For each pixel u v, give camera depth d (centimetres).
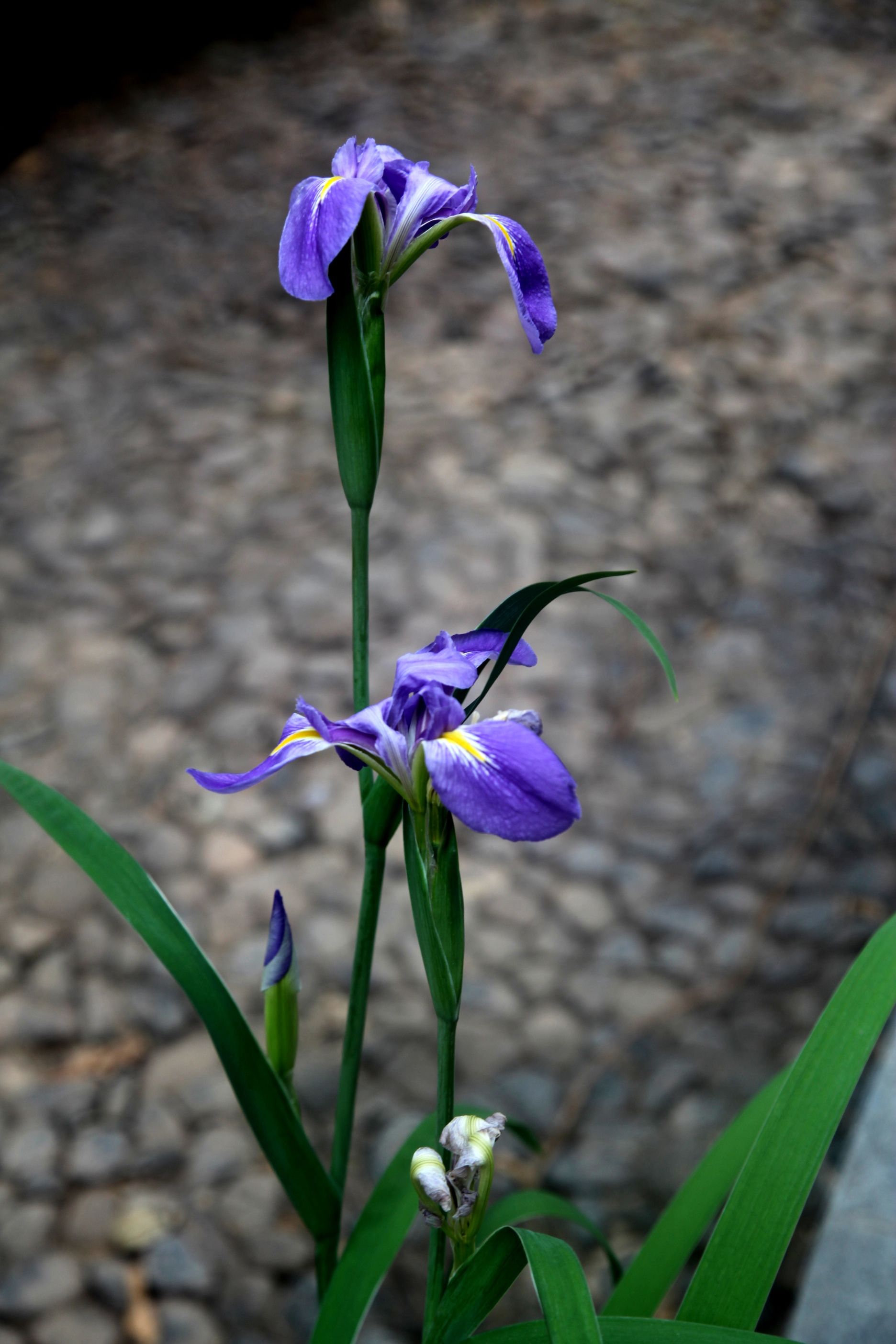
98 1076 142
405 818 62
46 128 316
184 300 266
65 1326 119
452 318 258
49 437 234
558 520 209
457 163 295
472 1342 63
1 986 151
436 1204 61
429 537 206
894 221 272
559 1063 142
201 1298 121
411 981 151
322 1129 135
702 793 170
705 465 218
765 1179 64
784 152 296
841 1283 99
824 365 238
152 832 167
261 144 306
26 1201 130
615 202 283
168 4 345
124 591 202
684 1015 145
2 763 69
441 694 61
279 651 189
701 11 354
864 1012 66
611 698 184
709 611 194
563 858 165
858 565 198
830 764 171
